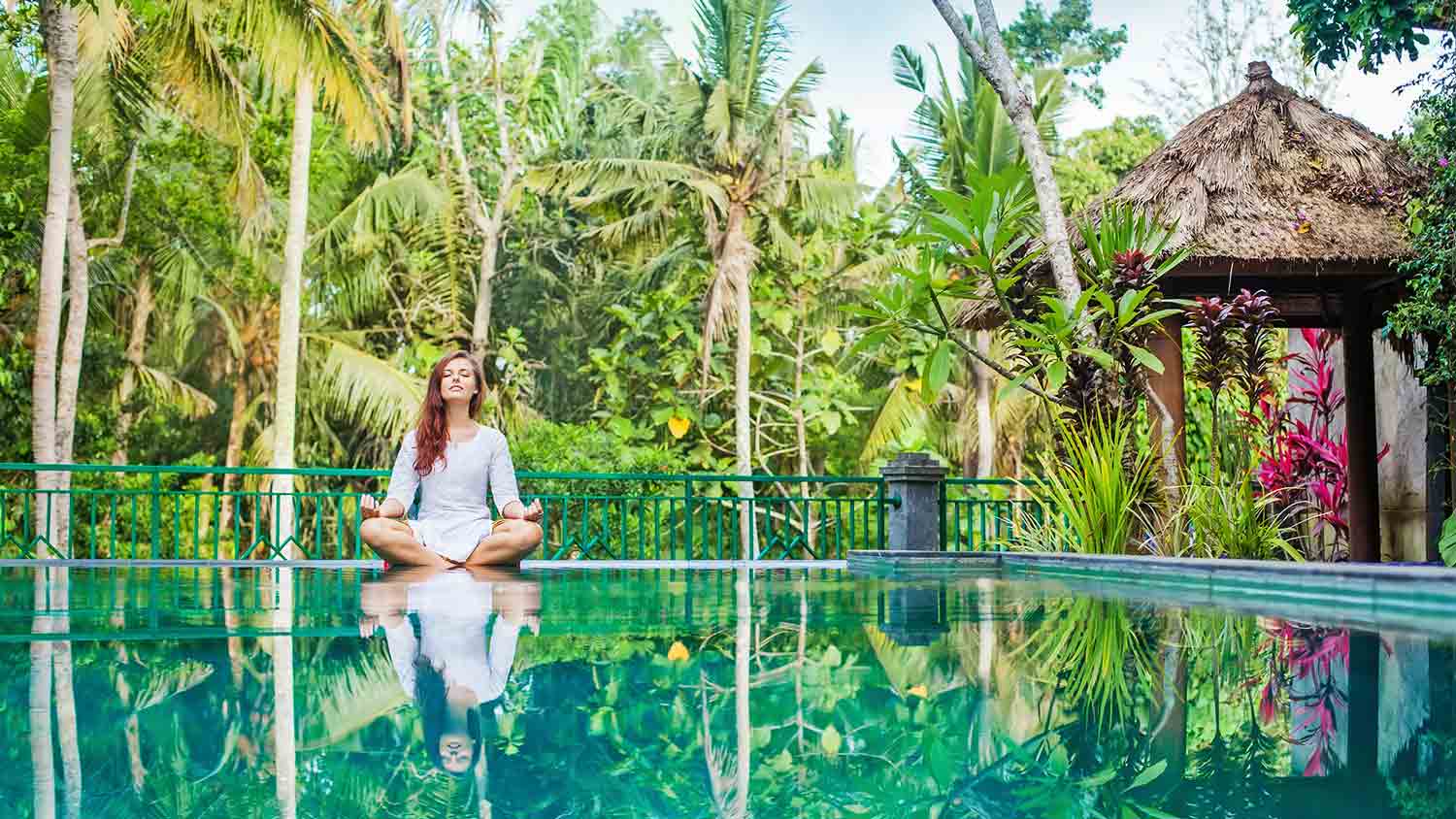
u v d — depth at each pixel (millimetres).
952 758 1435
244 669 2094
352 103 12797
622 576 5375
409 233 19891
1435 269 6562
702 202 17812
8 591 4254
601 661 2215
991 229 6445
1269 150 7582
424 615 3146
